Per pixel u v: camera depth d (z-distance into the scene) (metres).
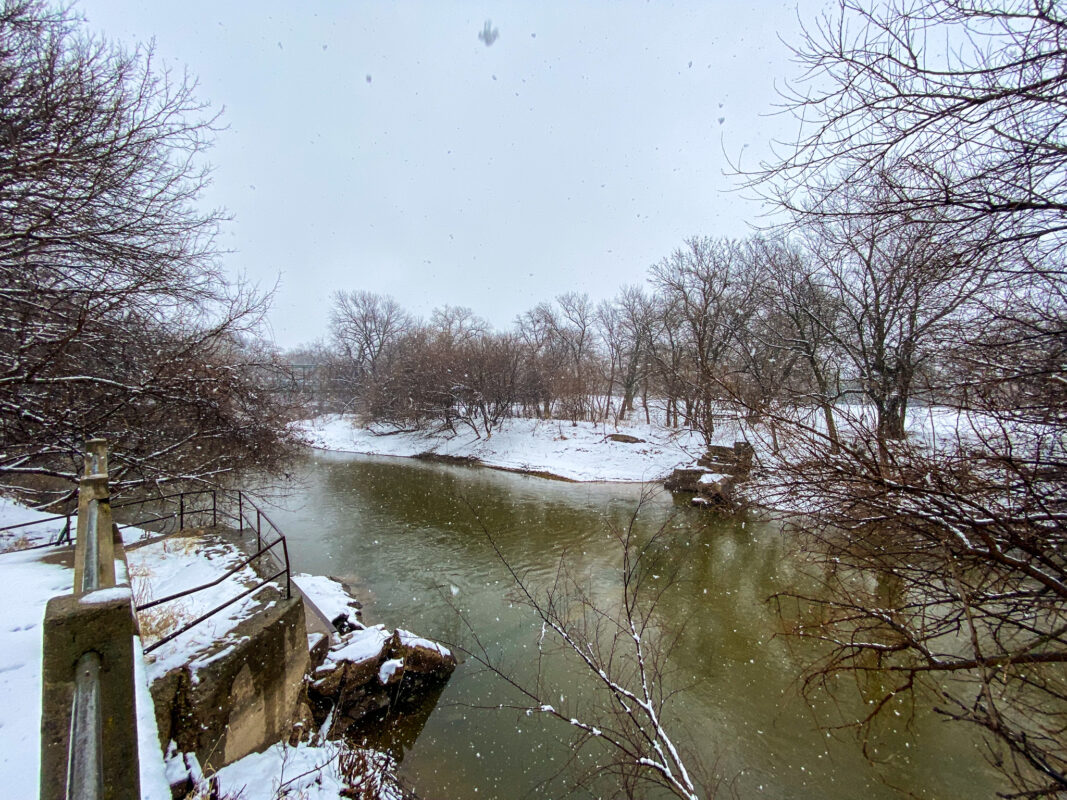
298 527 15.82
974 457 3.23
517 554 13.08
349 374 52.59
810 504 3.96
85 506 2.96
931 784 5.52
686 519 14.86
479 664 7.98
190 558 6.96
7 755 2.33
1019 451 3.40
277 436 11.59
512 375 32.97
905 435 3.77
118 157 6.71
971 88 2.84
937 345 4.04
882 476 3.41
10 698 2.78
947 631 3.63
